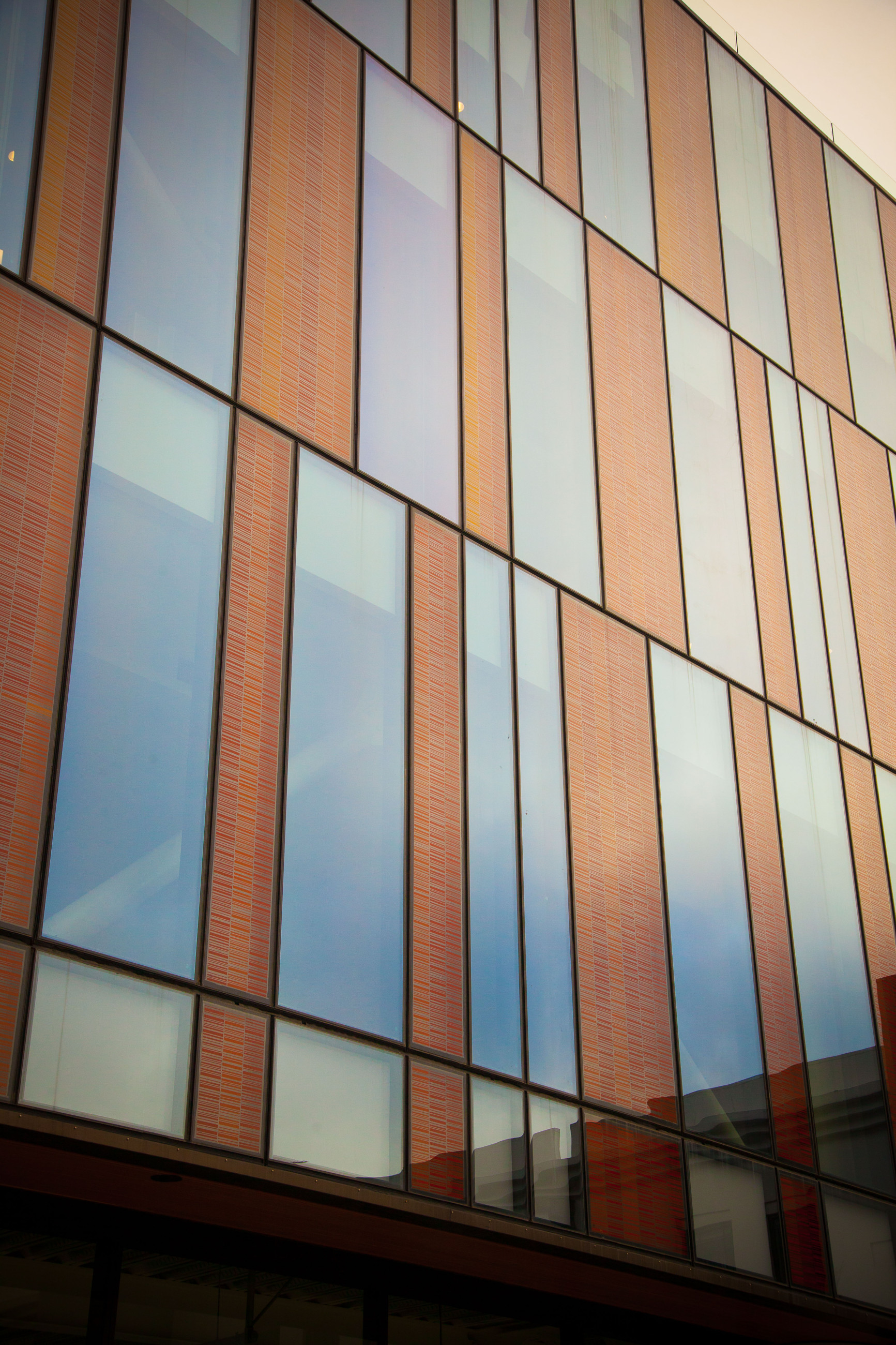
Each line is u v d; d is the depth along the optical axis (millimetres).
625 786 15391
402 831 12766
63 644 10812
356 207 15086
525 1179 12484
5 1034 9492
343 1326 12609
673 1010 14789
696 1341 15688
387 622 13492
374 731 12906
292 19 15211
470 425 15391
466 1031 12562
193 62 13883
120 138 12875
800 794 17812
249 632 12180
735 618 18078
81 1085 9734
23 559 10812
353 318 14516
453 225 16281
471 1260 12977
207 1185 10719
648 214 19594
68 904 10117
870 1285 15352
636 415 17859
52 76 12508
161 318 12625
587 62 19641
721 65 22453
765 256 21688
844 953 17297
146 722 11109
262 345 13414
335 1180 10977
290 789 11938
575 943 13992
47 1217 11133
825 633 19453
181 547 11953
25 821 10102
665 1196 13727
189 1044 10438
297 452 13320
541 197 17828
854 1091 16484
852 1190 15773
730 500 18859
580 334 17516
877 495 21797
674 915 15320
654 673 16484
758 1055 15508
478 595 14625
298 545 12961
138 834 10727
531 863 13922
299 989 11336
